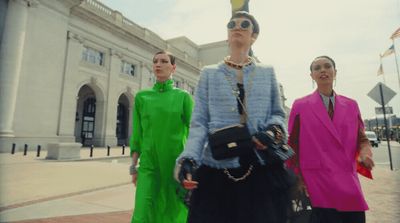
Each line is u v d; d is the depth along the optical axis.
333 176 2.24
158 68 2.83
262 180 1.37
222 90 1.52
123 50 26.91
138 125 2.85
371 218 4.29
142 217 2.35
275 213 1.34
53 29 19.91
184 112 2.75
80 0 21.28
